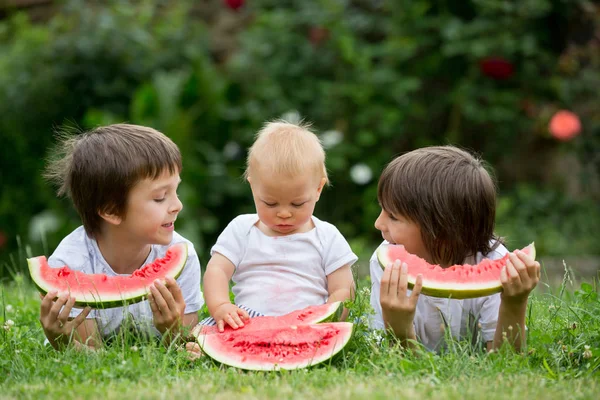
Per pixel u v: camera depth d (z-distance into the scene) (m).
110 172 3.96
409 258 3.80
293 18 11.29
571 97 10.72
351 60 10.77
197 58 10.59
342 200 11.01
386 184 4.12
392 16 11.22
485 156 11.12
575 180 11.03
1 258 10.26
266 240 4.25
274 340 3.65
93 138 4.14
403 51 10.78
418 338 4.16
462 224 4.02
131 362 3.41
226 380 3.26
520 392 3.08
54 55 10.87
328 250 4.25
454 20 10.69
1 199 10.77
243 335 3.73
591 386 3.23
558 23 10.87
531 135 11.02
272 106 10.75
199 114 10.52
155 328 4.17
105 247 4.23
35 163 10.76
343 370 3.45
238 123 10.73
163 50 11.33
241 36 11.61
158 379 3.27
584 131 10.81
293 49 11.25
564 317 4.29
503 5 10.40
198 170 10.05
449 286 3.64
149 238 4.07
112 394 3.00
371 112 10.67
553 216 10.45
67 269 3.93
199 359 3.70
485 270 3.72
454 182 4.02
